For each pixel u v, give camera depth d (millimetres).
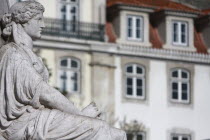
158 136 42344
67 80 40812
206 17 44625
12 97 7777
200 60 44156
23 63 7828
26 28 8164
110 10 42906
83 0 41562
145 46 42719
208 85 44219
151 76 42719
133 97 42031
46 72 8172
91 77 41312
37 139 7578
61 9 41062
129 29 42625
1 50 7977
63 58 40781
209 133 43688
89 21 41625
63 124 7641
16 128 7664
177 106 43094
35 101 7742
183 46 43969
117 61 42031
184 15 43969
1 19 8234
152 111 42375
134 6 42594
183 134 43094
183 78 43688
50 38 40375
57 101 7762
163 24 43656
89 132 7645
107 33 42438
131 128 40750
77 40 41031
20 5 8164
